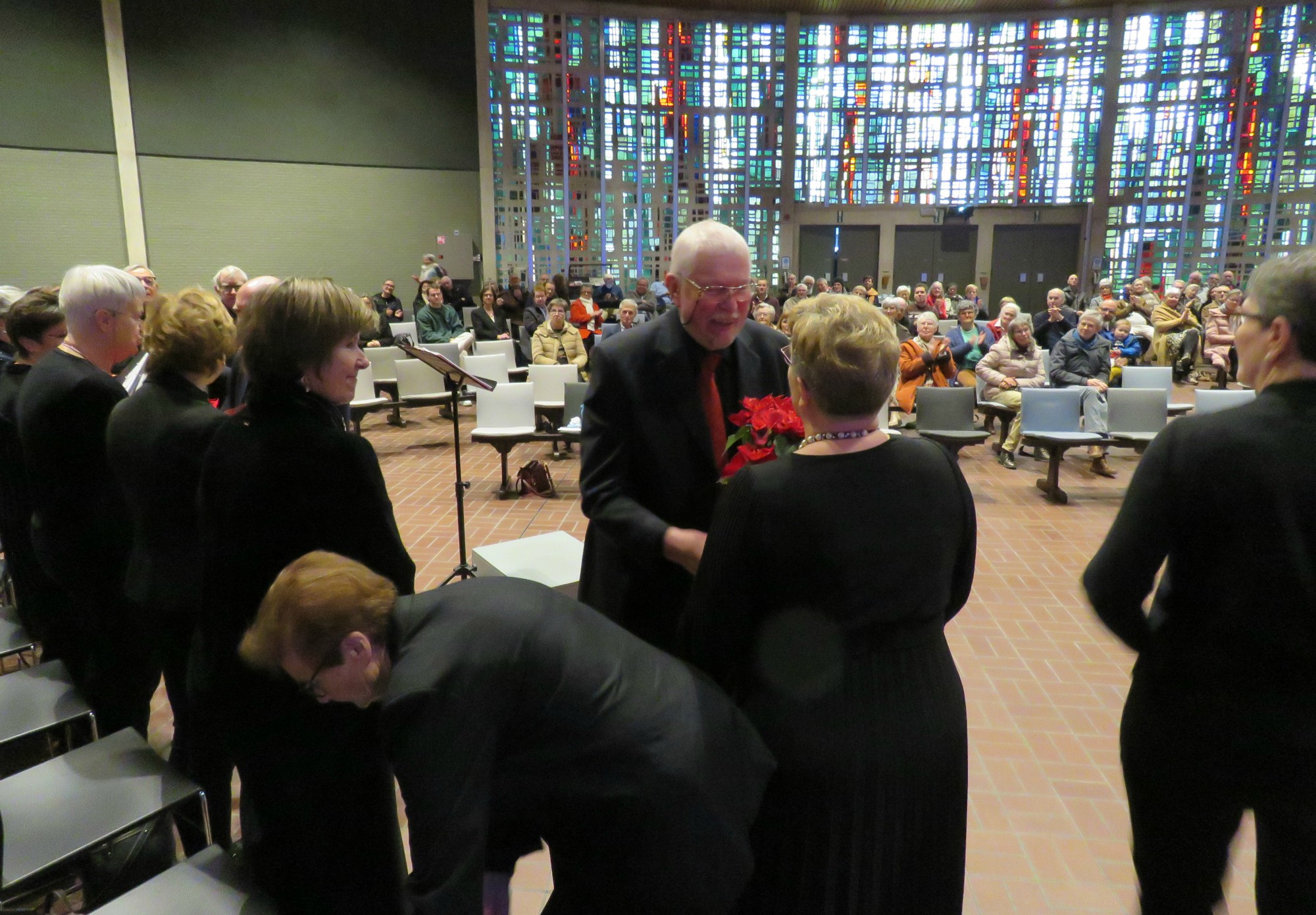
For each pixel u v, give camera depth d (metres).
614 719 1.22
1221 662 1.30
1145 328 11.90
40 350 2.64
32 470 2.22
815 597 1.29
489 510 6.02
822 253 17.06
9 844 1.63
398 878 1.69
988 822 2.52
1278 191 15.29
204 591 1.57
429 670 1.13
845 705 1.30
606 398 1.82
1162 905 1.47
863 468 1.30
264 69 12.27
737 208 16.50
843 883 1.32
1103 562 1.44
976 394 7.81
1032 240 16.67
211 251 12.38
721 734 1.29
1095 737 3.02
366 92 12.99
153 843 2.07
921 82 15.95
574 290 13.29
